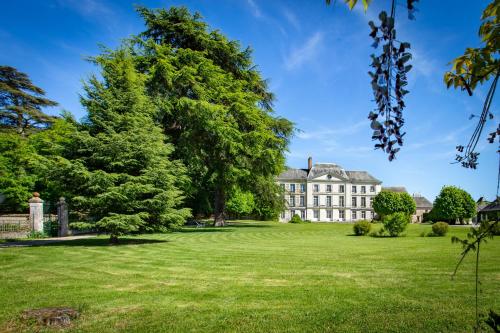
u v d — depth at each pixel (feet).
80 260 30.17
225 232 69.97
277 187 96.68
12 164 83.87
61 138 82.02
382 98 4.57
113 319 14.98
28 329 13.84
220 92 71.26
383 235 68.28
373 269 26.14
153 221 45.75
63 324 14.39
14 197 83.15
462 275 23.58
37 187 86.07
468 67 6.37
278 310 16.14
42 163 41.75
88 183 40.42
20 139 87.30
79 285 20.86
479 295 18.35
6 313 15.51
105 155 42.75
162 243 45.80
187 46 77.05
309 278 22.89
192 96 72.49
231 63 81.92
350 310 16.08
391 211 156.35
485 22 5.98
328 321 14.67
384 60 4.41
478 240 6.17
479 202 6.22
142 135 43.52
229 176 79.00
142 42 67.67
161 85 67.51
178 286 20.62
